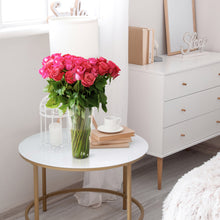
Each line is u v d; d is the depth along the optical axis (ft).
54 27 7.47
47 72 6.77
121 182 9.78
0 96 8.29
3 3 8.27
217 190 5.53
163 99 9.64
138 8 10.91
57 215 8.79
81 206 9.15
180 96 10.02
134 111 10.26
